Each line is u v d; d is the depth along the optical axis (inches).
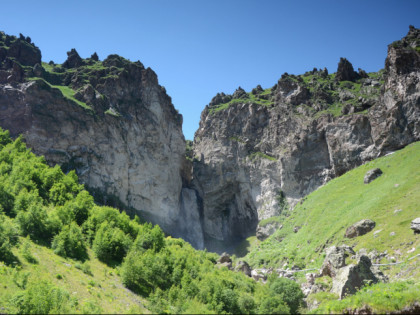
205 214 6210.6
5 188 2472.9
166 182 5418.3
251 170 5930.1
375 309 1507.1
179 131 6097.4
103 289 1748.3
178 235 5482.3
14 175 2775.6
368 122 4975.4
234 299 1739.7
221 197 6245.1
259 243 5177.2
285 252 4037.9
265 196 5669.3
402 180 3641.7
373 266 1951.3
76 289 1644.9
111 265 2116.1
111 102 4977.9
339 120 5201.8
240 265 3203.7
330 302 1658.5
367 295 1608.0
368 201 3681.1
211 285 1831.9
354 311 1541.6
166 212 5319.9
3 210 2311.8
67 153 4210.1
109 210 2721.5
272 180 5674.2
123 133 4872.0
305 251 3710.6
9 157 3154.5
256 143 6156.5
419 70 4589.1
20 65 4411.9
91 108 4603.8
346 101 5629.9
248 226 5935.0
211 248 5910.4
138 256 2074.3
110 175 4539.9
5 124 3978.8
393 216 3100.4
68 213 2472.9
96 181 4345.5
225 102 7308.1
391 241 2765.7
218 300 1728.6
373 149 4837.6
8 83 4220.0
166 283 1952.5
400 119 4606.3
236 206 6151.6
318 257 3380.9
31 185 2741.1
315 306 1802.4
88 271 1895.9
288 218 4992.6
